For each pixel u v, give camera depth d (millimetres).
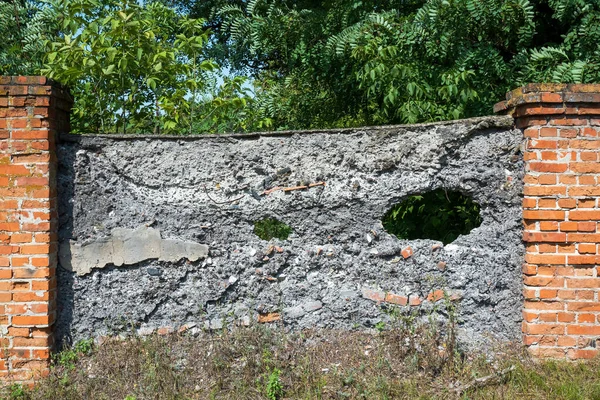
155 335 4223
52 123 4012
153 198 4242
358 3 6473
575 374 3820
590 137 3908
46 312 3945
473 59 5457
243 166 4266
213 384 3811
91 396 3754
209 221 4277
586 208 3926
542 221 3949
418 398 3617
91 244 4168
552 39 6141
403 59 5824
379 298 4262
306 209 4285
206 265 4277
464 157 4223
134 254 4215
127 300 4230
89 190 4184
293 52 7082
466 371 3891
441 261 4250
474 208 5355
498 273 4199
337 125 7441
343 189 4250
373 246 4293
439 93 5461
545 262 3957
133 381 3871
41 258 3930
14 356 3949
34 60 6223
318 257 4297
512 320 4156
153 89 5227
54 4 5398
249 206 4258
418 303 4246
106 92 5168
